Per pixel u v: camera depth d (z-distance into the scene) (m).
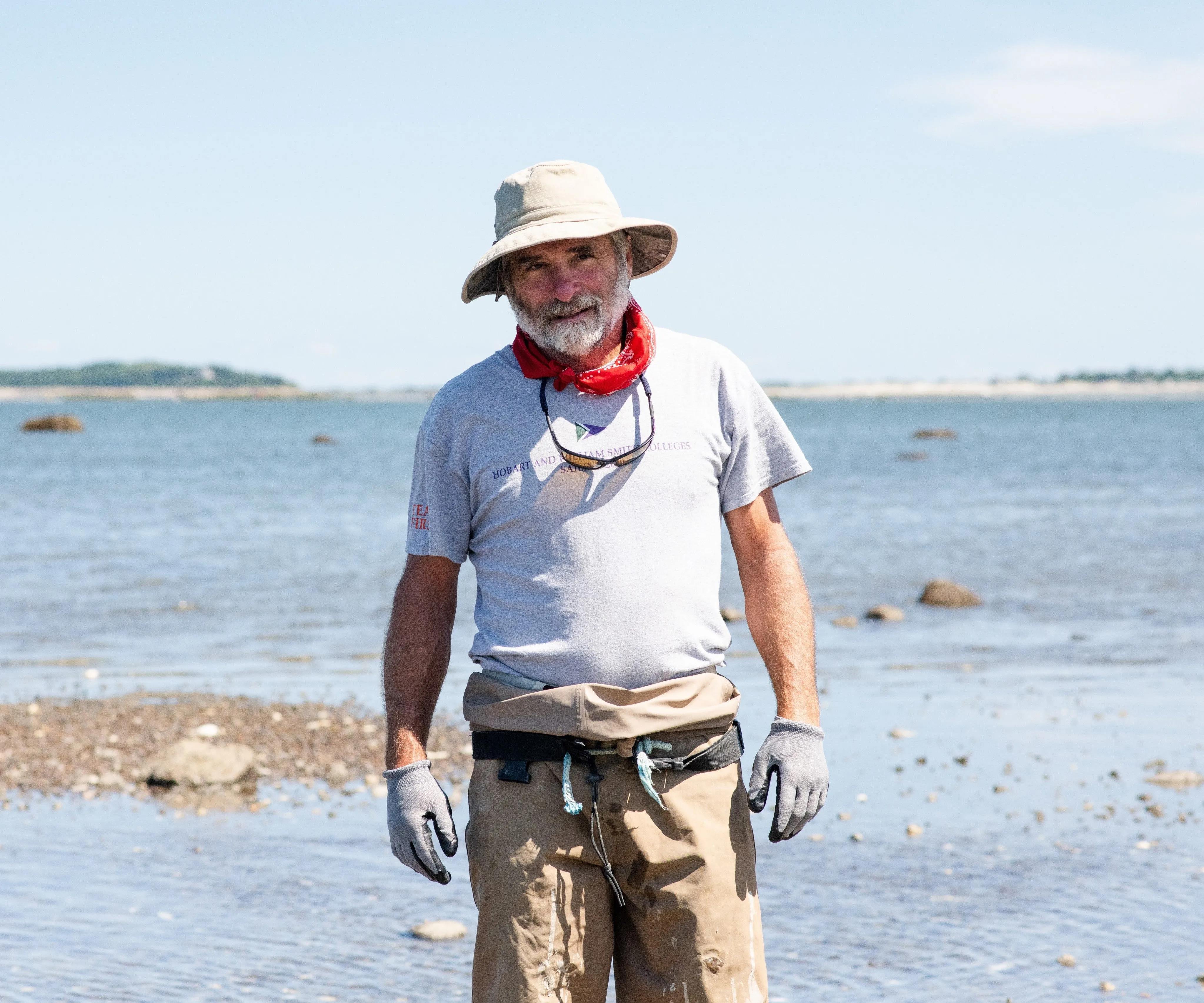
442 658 3.32
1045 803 7.55
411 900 6.07
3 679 11.92
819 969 5.20
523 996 3.04
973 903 5.92
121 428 117.38
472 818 3.18
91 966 5.21
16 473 50.69
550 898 3.06
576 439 3.11
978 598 16.88
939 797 7.70
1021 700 10.66
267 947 5.45
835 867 6.45
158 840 6.98
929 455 66.50
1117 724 9.67
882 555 22.70
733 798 3.13
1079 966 5.20
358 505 34.84
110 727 9.64
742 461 3.26
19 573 20.33
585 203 3.19
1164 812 7.35
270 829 7.22
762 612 3.27
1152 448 73.56
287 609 16.70
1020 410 199.75
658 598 3.08
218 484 44.25
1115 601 17.11
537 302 3.16
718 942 3.04
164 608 16.81
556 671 3.08
